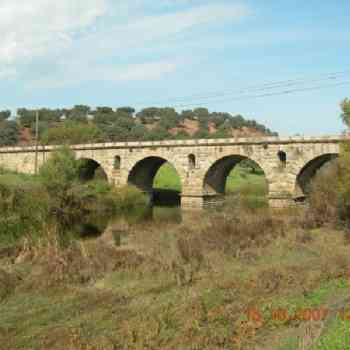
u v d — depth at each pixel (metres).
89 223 43.03
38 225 39.38
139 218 46.59
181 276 20.91
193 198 57.31
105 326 15.25
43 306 17.17
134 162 62.06
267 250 27.22
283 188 51.12
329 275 20.98
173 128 142.50
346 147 34.34
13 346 13.87
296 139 50.31
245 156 53.88
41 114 136.00
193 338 14.00
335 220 35.59
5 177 55.38
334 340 11.98
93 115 143.62
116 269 22.28
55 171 47.75
